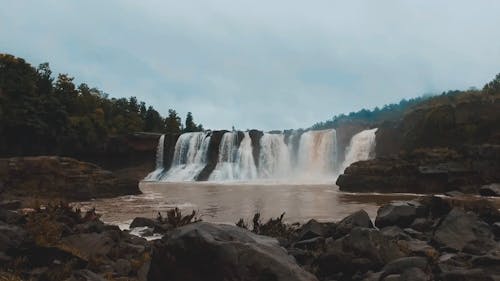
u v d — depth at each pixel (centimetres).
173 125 13650
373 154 7306
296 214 2827
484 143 5719
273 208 3216
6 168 4119
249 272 902
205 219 2591
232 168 8850
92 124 9419
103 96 13262
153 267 1000
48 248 1266
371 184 5112
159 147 9656
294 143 8669
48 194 4094
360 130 8000
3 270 1176
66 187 4172
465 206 1811
